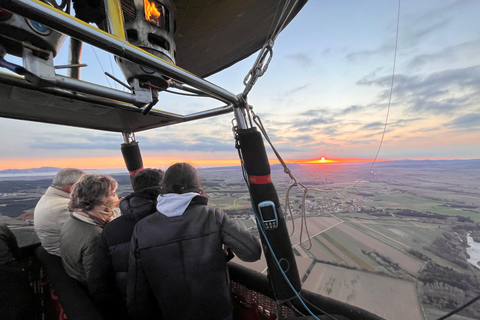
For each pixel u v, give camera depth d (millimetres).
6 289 906
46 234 1287
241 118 1059
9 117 1231
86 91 658
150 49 823
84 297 1009
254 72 936
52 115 1312
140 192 921
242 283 1318
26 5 429
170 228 791
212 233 815
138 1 799
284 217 1092
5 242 1021
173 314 788
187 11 1761
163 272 768
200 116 1418
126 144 1925
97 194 1025
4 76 779
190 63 2330
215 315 817
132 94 771
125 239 872
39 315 1465
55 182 1356
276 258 1049
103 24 829
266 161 1054
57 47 594
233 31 1979
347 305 1000
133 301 808
